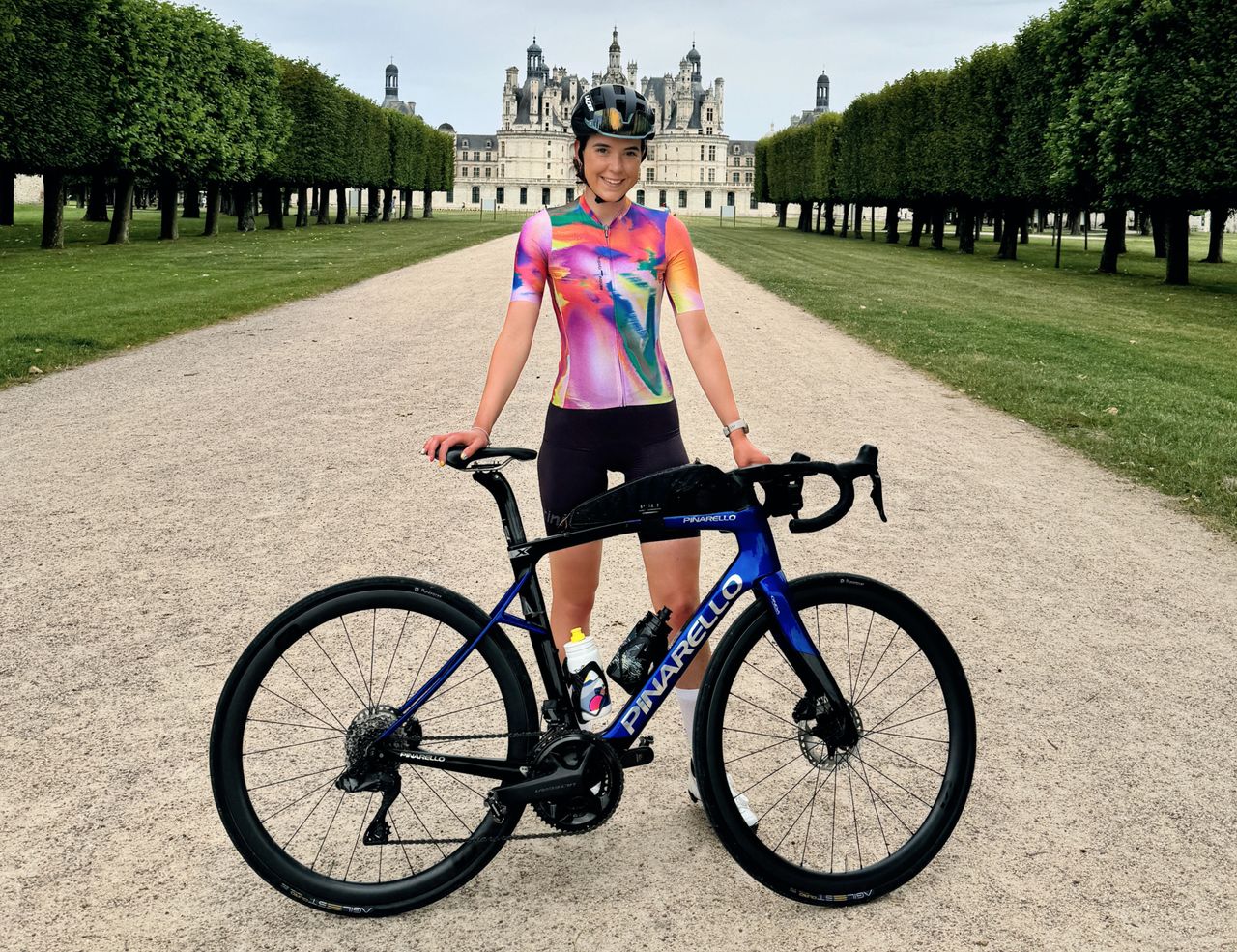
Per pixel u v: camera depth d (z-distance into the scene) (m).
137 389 9.73
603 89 2.74
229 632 4.32
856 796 3.19
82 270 22.66
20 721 3.58
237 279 21.09
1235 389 11.29
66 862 2.82
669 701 3.89
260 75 42.31
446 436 2.62
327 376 10.58
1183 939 2.57
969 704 2.82
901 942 2.56
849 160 61.28
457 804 3.14
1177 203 26.28
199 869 2.82
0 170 29.48
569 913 2.66
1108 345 14.65
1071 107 29.08
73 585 4.84
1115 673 4.14
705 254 37.75
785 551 5.53
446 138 90.88
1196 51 23.55
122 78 31.20
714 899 2.73
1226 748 3.55
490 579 4.94
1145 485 7.09
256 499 6.30
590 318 2.86
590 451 2.93
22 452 7.34
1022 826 3.07
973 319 17.52
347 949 2.52
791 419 8.95
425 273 24.69
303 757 3.31
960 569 5.31
